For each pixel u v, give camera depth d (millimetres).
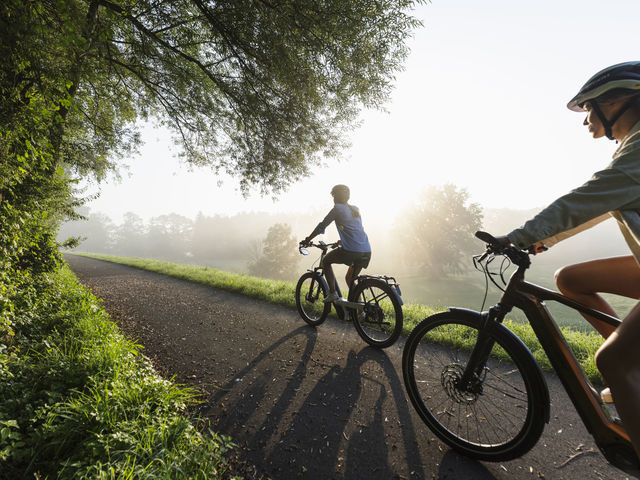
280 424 2340
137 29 7102
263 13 5473
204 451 1833
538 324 1752
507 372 2004
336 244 4309
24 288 4359
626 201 1209
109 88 8852
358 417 2422
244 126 8641
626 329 1244
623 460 1477
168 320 5090
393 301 3562
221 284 7910
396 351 3650
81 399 2133
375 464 1952
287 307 5762
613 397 1259
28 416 1966
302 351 3709
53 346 2967
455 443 2057
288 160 8328
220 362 3439
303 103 7344
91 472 1587
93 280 9570
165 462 1688
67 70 2699
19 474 1616
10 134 2578
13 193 3117
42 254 5145
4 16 2184
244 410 2518
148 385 2428
